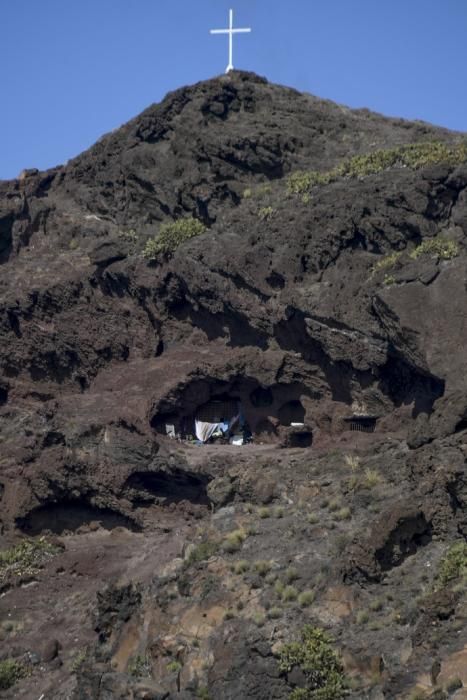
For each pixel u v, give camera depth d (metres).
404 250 127.75
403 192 128.50
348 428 126.81
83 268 143.75
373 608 100.56
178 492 127.31
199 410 133.88
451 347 117.75
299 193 136.62
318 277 129.25
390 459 114.75
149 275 138.75
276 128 145.25
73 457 127.75
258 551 109.88
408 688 93.06
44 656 115.31
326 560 106.50
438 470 105.88
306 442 129.12
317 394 129.38
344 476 115.44
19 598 122.50
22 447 131.12
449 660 92.81
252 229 134.50
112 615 111.88
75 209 150.38
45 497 127.88
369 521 108.44
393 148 138.75
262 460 121.81
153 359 136.38
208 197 140.88
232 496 118.81
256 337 132.50
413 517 104.06
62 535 128.62
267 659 99.12
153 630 107.56
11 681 113.44
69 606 120.50
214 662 101.31
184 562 112.25
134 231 144.25
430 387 122.62
